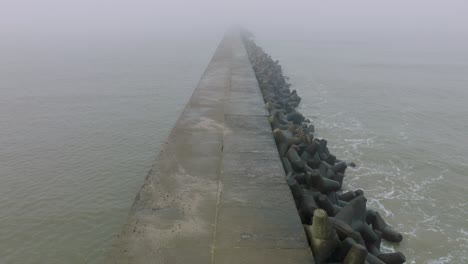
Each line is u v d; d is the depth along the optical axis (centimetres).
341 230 769
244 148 1159
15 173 1359
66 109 2153
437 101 2395
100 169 1397
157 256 671
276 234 737
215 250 689
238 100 1741
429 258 913
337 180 1202
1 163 1437
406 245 957
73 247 990
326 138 1706
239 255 677
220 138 1245
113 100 2352
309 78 3144
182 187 912
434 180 1310
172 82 2911
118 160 1472
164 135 1739
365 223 895
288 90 2355
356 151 1556
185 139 1229
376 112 2130
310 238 726
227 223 770
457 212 1116
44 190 1247
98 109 2153
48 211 1134
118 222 1090
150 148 1590
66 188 1262
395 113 2112
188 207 825
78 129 1814
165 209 816
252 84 2117
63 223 1080
